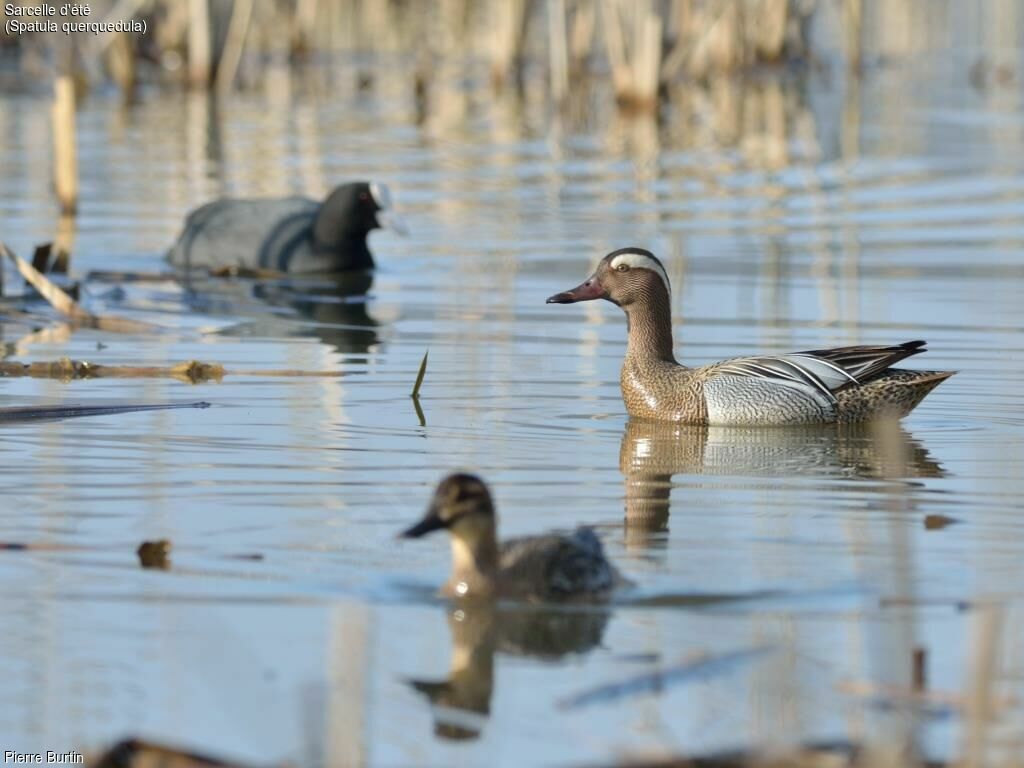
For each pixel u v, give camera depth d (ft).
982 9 176.45
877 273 71.00
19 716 28.30
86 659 30.40
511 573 33.14
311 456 44.29
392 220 74.59
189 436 46.26
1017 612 32.53
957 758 26.32
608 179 94.58
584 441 47.24
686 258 74.18
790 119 116.57
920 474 43.52
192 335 61.41
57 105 82.43
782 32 137.69
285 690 29.25
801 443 47.96
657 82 119.85
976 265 72.43
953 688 29.19
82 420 48.24
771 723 27.94
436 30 154.10
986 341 59.16
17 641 31.04
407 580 34.37
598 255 75.31
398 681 29.68
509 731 27.89
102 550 35.96
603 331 62.23
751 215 84.33
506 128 113.19
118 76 127.03
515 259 74.90
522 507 39.96
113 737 27.68
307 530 37.55
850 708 28.53
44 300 66.59
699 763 26.53
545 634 31.76
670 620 32.35
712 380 50.39
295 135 109.09
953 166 98.53
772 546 36.83
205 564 35.17
